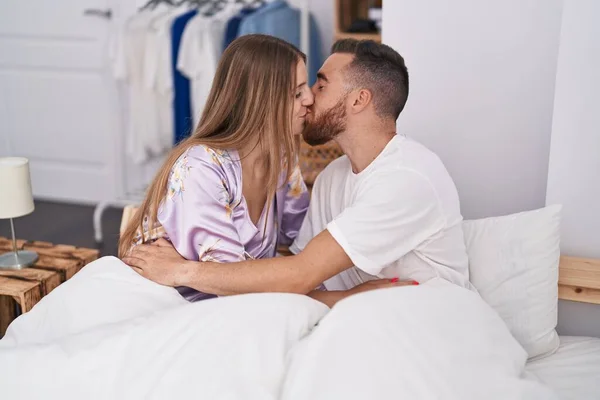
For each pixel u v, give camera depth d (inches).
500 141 75.0
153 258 60.9
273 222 68.2
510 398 49.2
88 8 144.5
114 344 51.2
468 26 73.0
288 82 60.3
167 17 132.5
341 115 61.6
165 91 133.9
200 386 47.1
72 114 153.3
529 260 62.6
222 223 60.2
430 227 59.2
